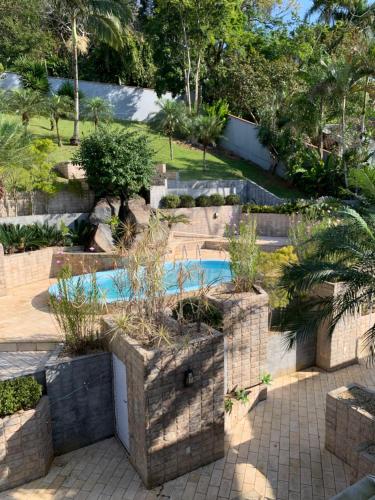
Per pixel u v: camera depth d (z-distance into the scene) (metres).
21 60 25.11
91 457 6.74
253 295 8.16
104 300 7.51
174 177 20.97
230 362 7.82
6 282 11.79
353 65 19.20
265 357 8.35
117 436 7.21
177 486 6.17
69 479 6.25
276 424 7.60
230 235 9.73
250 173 24.81
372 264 6.56
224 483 6.23
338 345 9.34
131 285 6.73
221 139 28.22
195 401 6.29
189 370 6.07
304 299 8.98
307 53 30.06
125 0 23.80
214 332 6.48
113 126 26.05
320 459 6.76
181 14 25.31
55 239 14.12
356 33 24.67
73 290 7.85
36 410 6.09
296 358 9.29
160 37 27.97
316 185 22.11
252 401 7.99
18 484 6.09
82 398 6.83
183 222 18.05
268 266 9.18
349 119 23.16
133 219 15.23
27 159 14.12
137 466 6.38
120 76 30.98
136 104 30.19
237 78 28.66
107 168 15.27
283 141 23.25
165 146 26.14
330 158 22.11
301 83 27.34
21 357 8.03
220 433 6.66
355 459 6.05
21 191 15.23
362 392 7.00
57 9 26.03
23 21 27.84
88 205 16.44
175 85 29.75
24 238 13.02
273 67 28.59
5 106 17.72
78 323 7.10
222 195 21.05
